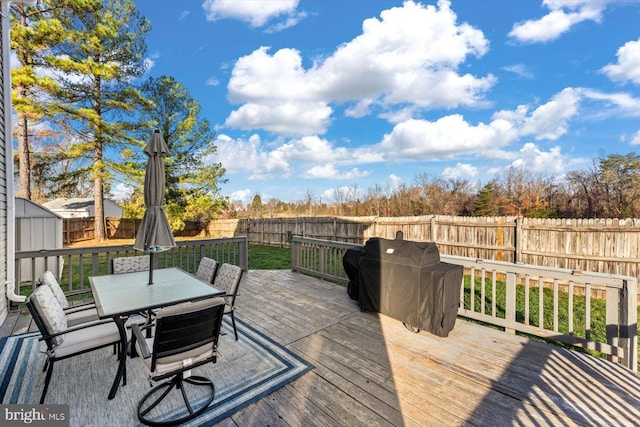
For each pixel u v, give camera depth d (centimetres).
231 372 250
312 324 357
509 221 671
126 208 1545
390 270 359
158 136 323
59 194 1313
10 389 222
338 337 322
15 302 405
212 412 201
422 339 318
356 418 198
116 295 267
